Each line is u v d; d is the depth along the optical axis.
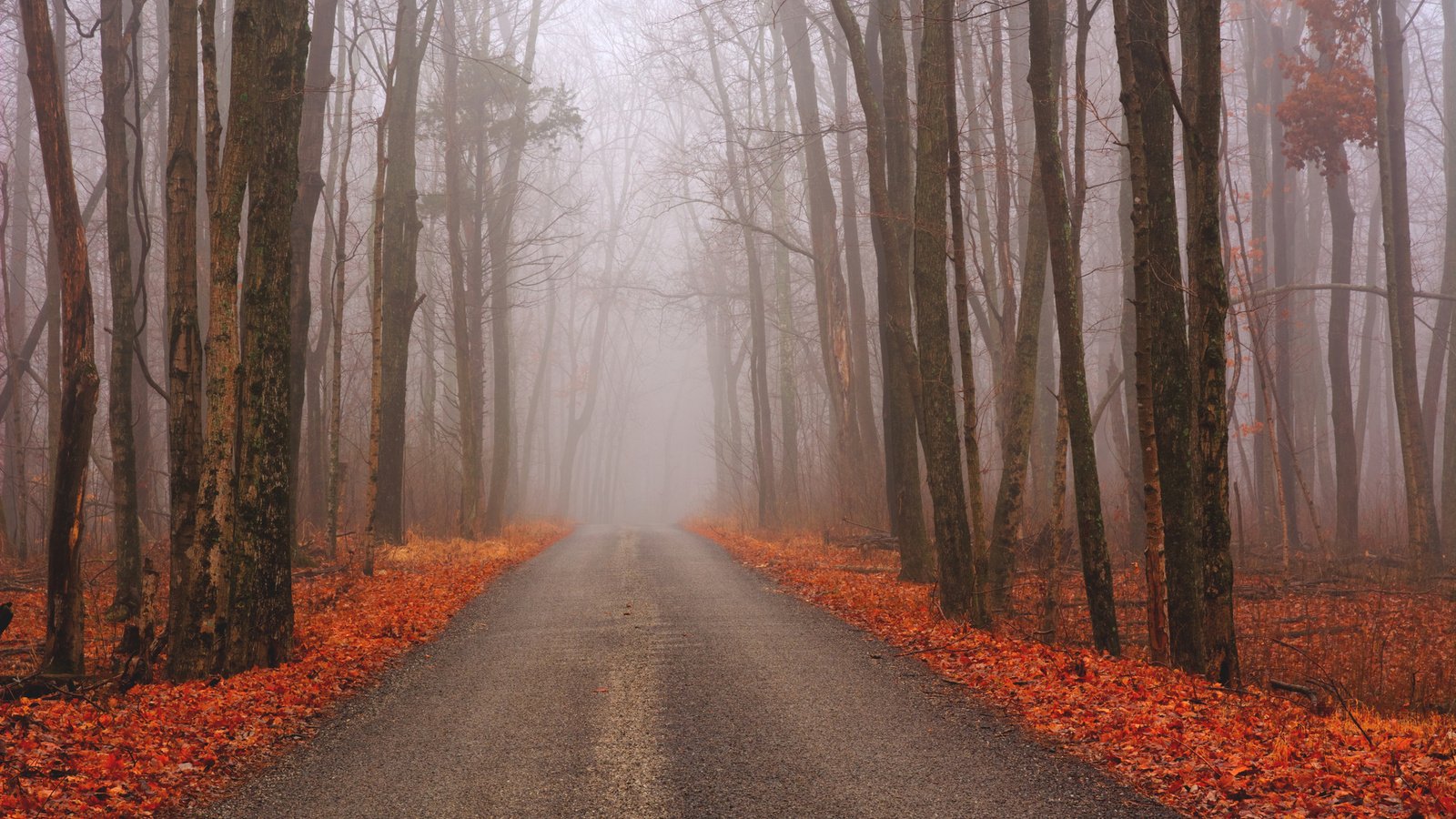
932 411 14.29
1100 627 12.00
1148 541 11.34
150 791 6.70
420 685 10.20
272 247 11.21
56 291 24.94
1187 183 11.73
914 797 6.37
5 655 11.86
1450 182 28.25
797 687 9.72
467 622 14.55
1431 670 11.65
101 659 11.38
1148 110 11.57
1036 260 15.59
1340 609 16.80
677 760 7.32
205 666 10.48
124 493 14.57
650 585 18.81
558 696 9.54
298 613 14.43
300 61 11.44
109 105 14.71
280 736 8.26
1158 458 11.33
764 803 6.33
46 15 10.44
